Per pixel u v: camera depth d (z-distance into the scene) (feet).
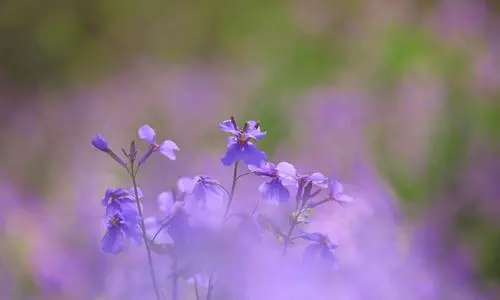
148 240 4.25
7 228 7.04
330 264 4.30
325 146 8.53
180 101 10.99
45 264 6.44
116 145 10.10
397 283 5.69
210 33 14.85
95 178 8.52
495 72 10.09
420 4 13.30
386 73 10.97
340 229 5.55
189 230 4.23
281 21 14.08
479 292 7.00
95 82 13.25
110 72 13.87
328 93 9.84
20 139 10.46
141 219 4.22
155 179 8.28
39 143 10.26
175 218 4.24
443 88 9.56
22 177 9.29
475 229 7.97
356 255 5.51
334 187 4.33
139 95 11.78
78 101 11.96
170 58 14.47
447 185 8.41
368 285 5.49
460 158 8.67
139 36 15.01
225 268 4.23
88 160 9.51
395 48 11.78
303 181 4.28
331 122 9.00
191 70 13.20
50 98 12.51
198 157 8.66
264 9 14.62
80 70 14.21
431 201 8.23
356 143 8.55
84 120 11.03
